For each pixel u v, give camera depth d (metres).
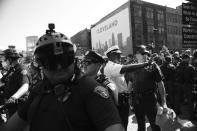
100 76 3.02
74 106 1.39
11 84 3.88
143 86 4.17
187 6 6.48
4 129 1.63
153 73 4.14
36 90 1.56
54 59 1.42
